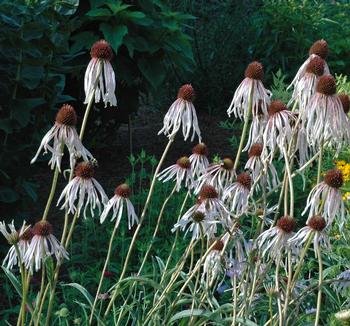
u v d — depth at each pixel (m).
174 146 8.24
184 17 7.40
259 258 3.25
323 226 2.96
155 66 7.38
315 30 9.48
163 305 3.71
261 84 3.13
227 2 9.96
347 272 3.56
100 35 7.30
